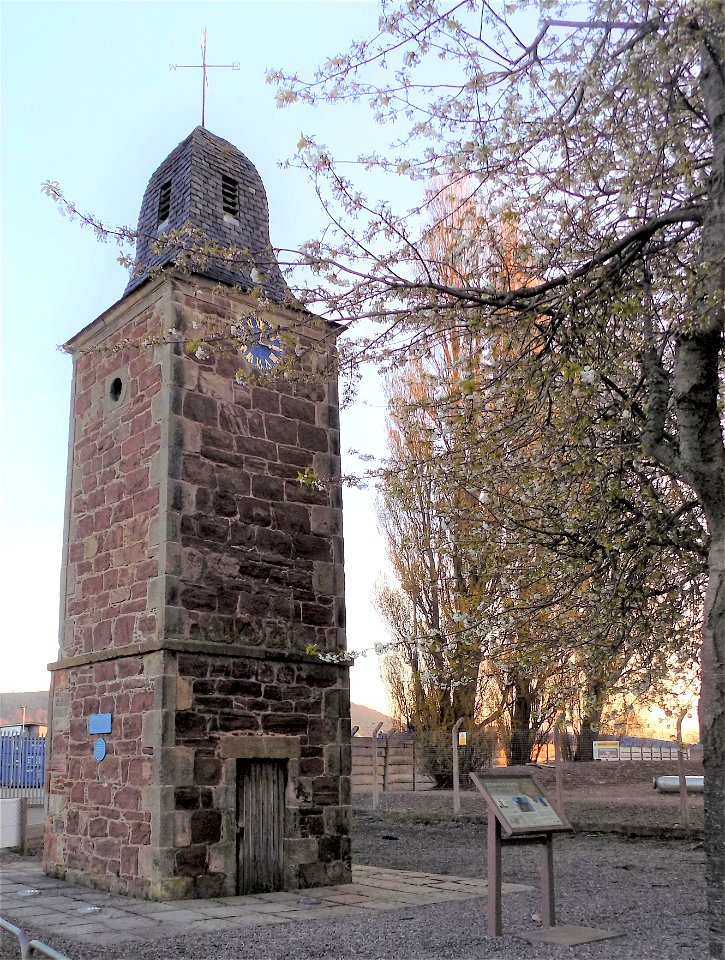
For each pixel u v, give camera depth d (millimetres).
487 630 8273
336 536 12234
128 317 12039
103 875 10523
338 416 12688
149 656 10273
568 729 20547
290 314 12102
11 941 7652
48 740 12156
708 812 5758
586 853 12977
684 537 8047
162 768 9797
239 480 11320
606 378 7723
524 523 8594
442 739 21047
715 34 6176
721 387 7758
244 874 10305
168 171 13469
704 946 6898
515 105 6832
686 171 6805
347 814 11336
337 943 7375
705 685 5891
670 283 7234
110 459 11859
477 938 7387
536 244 7836
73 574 12242
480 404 7949
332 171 7023
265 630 11133
